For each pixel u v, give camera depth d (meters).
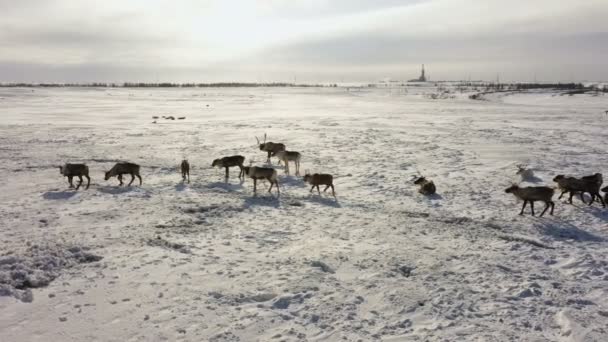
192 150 23.58
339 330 6.45
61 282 7.66
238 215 12.29
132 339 6.00
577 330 6.43
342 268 8.67
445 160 20.84
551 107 63.50
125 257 8.88
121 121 40.19
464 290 7.77
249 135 29.77
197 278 8.01
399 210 13.13
